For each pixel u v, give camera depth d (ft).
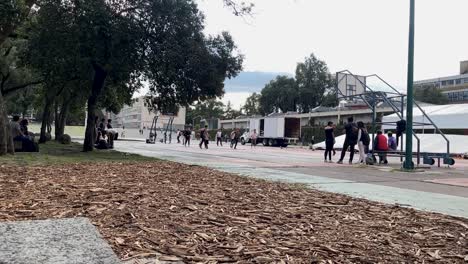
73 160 42.98
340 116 238.89
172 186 23.44
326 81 323.78
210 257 10.82
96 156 53.21
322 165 53.01
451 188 32.37
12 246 9.61
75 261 8.87
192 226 13.98
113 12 61.11
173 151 82.43
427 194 28.48
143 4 62.59
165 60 61.93
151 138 149.48
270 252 11.71
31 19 63.26
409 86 48.37
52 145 87.92
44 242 9.95
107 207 15.98
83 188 21.02
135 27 60.80
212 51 68.13
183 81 64.95
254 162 53.93
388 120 106.52
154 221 14.25
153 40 63.46
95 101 68.13
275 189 25.39
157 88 68.69
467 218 19.15
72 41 58.23
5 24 43.01
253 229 14.25
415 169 48.21
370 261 11.74
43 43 60.23
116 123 365.20
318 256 11.77
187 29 64.49
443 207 22.97
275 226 15.03
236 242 12.45
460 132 117.91
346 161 65.62
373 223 16.90
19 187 21.03
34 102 123.75
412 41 48.14
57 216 14.24
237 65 69.10
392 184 34.12
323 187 29.84
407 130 48.60
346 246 13.10
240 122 352.28
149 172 31.83
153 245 11.44
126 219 14.23
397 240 14.34
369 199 24.81
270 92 338.75
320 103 325.01
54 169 31.50
